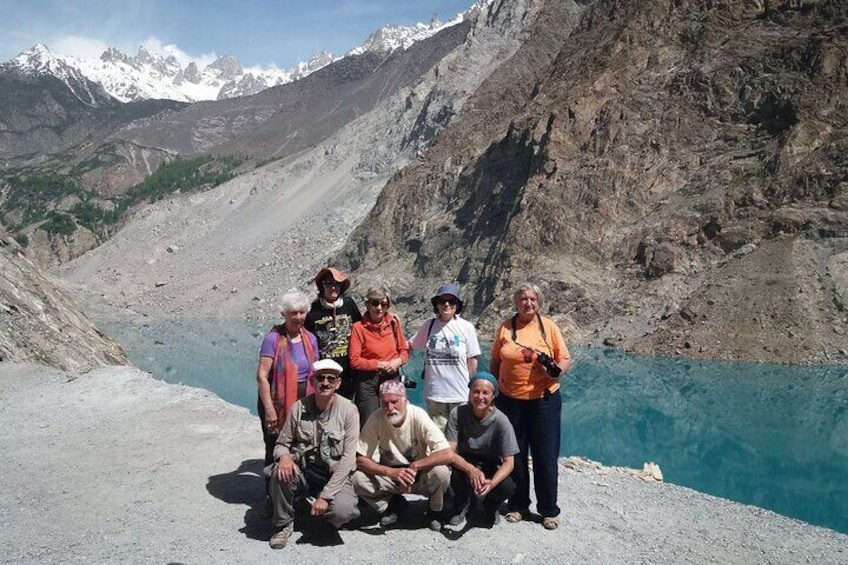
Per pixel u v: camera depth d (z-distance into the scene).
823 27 42.53
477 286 45.56
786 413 20.39
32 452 9.98
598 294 38.16
